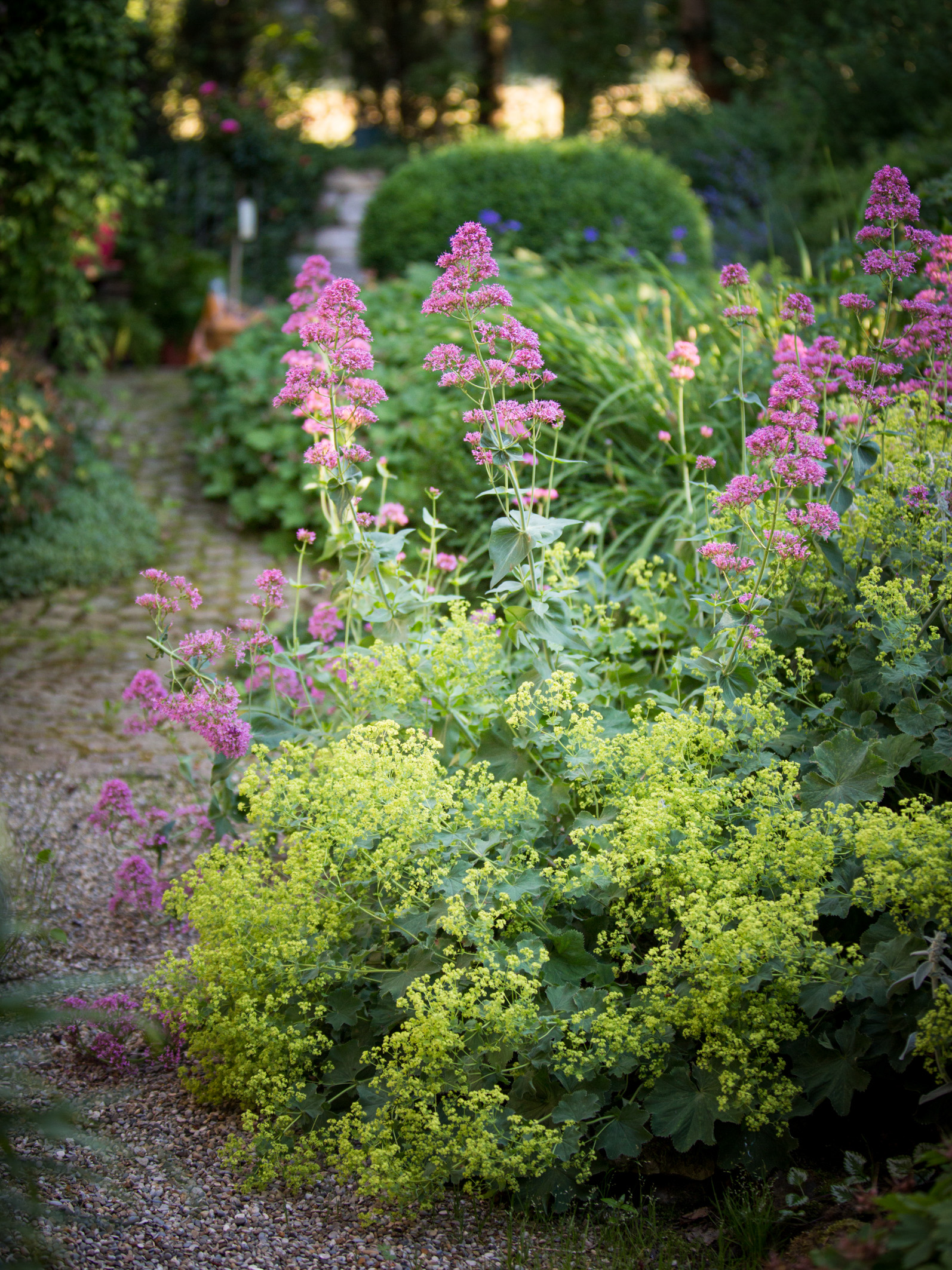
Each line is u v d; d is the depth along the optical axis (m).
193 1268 2.06
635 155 9.99
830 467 2.90
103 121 7.39
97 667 5.21
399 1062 2.38
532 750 2.71
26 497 6.52
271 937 2.41
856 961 2.21
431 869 2.45
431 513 5.28
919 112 11.68
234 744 2.68
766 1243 2.12
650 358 5.36
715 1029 2.16
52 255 7.56
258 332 8.19
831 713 2.69
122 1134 2.43
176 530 6.92
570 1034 2.21
